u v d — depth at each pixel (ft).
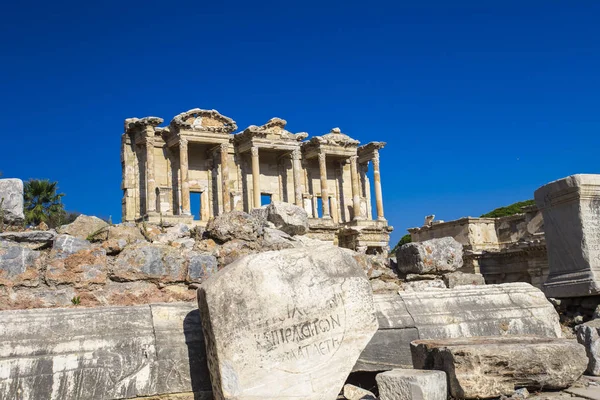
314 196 204.44
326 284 25.54
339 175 209.97
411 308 34.50
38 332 24.85
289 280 24.99
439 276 48.21
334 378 24.45
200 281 38.06
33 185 138.00
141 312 27.55
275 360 23.85
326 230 96.73
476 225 156.97
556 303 48.24
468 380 25.95
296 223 54.80
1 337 24.12
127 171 172.86
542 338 30.27
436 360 27.55
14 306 33.19
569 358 27.58
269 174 196.03
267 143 185.26
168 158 178.60
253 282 24.38
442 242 48.47
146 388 25.05
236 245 41.37
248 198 189.67
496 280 150.30
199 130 174.29
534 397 26.91
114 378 24.68
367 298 26.14
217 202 184.44
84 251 35.88
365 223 191.31
